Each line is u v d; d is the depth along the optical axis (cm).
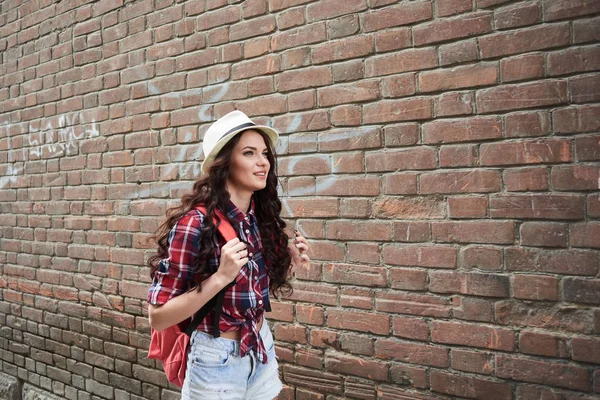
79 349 453
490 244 257
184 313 208
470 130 261
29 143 496
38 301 489
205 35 363
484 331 260
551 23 240
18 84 504
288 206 326
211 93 361
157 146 392
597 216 231
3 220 525
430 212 275
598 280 231
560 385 240
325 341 313
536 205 244
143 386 406
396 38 283
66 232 462
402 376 286
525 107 247
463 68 263
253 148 225
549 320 243
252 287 225
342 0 301
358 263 300
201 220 214
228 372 222
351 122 299
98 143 434
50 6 470
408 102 279
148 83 397
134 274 409
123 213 416
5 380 520
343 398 307
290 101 323
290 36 322
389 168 287
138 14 402
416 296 280
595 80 230
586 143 233
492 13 254
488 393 259
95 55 434
